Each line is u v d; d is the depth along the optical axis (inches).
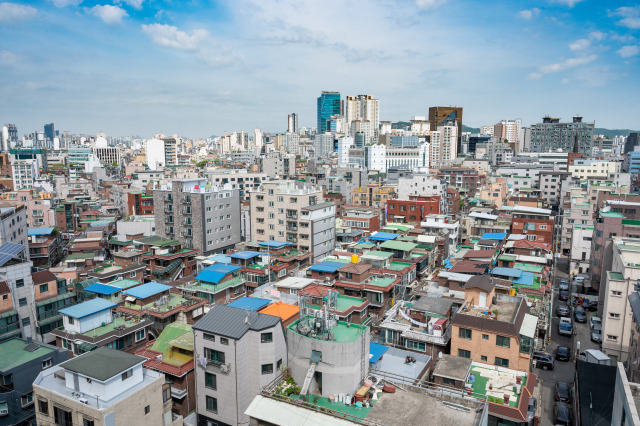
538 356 2832.2
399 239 4033.0
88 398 1636.3
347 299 2714.1
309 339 1525.6
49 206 5753.0
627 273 2787.9
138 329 2532.0
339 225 5275.6
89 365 1658.5
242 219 5132.9
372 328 2640.3
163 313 2691.9
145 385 1690.5
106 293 2824.8
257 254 3715.6
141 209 6732.3
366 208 5964.6
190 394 2108.8
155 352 2206.0
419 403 1444.4
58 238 5241.1
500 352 2066.9
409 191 6501.0
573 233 4753.9
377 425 1318.9
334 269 3154.5
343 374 1485.0
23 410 1948.8
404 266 3353.8
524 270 3292.3
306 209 4296.3
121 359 1708.9
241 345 1902.1
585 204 5482.3
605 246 3479.3
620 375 1403.8
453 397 1455.5
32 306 2790.4
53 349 2134.6
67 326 2465.6
